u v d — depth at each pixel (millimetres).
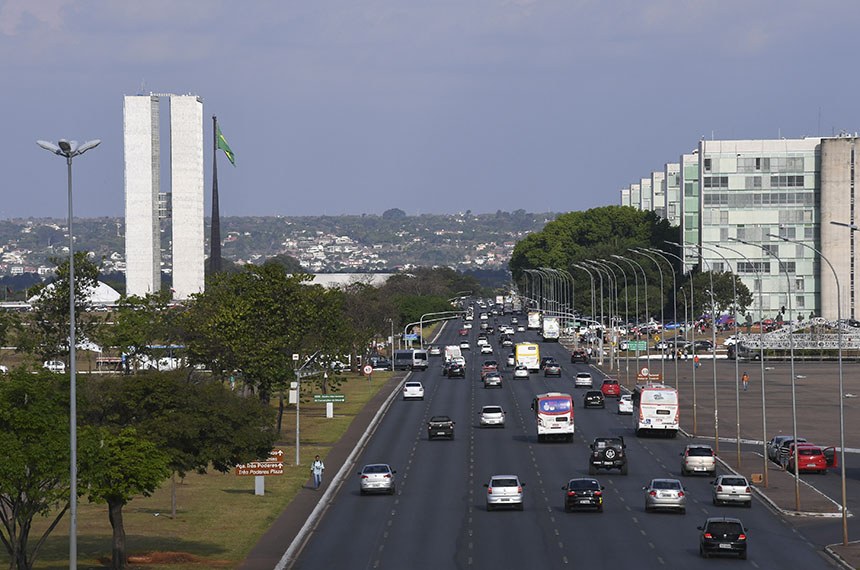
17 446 137125
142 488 152500
